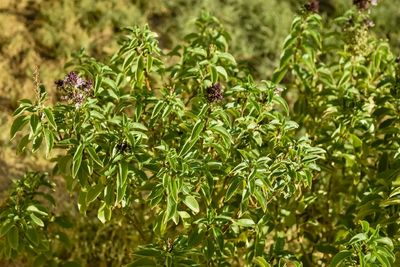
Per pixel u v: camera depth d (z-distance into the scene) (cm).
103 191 338
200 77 362
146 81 377
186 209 360
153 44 348
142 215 429
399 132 366
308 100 420
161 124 362
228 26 777
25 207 340
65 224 378
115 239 477
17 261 471
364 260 275
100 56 720
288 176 309
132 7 786
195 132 309
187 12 784
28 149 608
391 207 335
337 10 814
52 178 557
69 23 750
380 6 830
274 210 393
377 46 425
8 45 713
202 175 322
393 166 357
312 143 404
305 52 404
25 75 686
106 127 324
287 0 852
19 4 775
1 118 631
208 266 343
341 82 405
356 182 396
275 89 340
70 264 391
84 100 316
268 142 347
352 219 387
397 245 317
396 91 377
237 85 346
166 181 296
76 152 297
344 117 379
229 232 357
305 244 500
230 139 317
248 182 295
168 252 296
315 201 426
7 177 577
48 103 645
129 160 305
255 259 332
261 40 769
